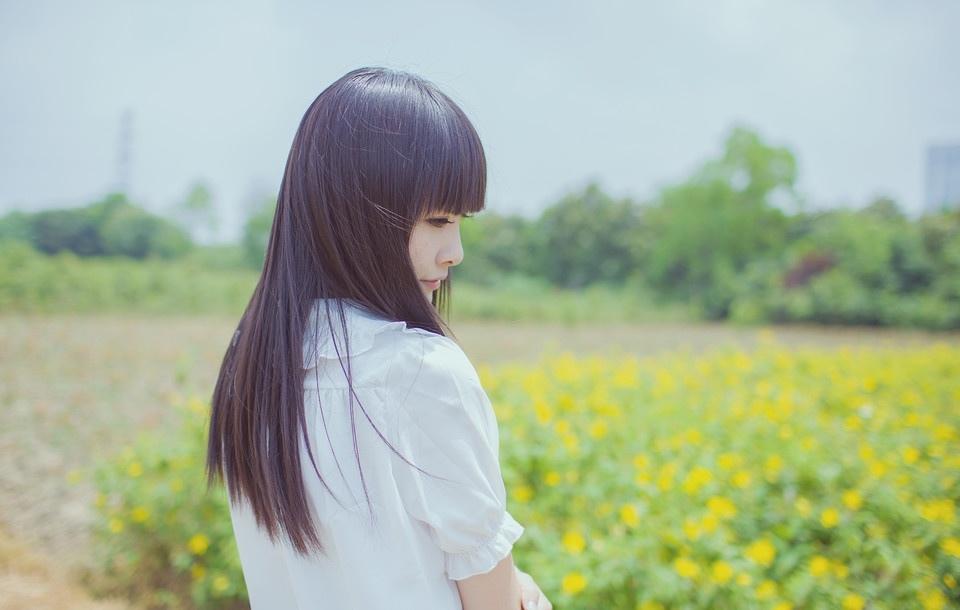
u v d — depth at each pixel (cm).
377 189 72
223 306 1251
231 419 81
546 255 1884
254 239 1702
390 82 76
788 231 1656
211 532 279
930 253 1318
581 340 1050
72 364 691
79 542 327
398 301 75
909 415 365
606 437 304
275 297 78
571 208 1884
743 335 1155
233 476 81
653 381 459
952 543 208
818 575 198
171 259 1591
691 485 233
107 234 1516
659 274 1686
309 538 71
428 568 67
